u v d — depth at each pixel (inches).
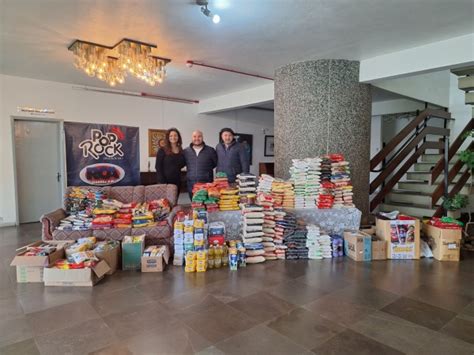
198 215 144.3
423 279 124.1
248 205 150.3
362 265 140.8
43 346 80.5
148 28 138.9
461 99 285.0
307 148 188.4
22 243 178.9
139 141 282.2
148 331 87.4
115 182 270.5
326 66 183.2
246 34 145.6
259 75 217.0
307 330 87.9
